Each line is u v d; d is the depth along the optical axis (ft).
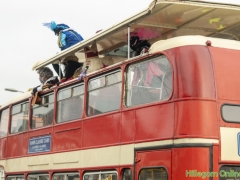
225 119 40.68
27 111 59.62
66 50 53.47
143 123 43.21
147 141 42.57
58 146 52.85
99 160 47.03
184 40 41.88
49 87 55.83
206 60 41.14
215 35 51.01
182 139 40.19
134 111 44.16
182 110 40.52
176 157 40.29
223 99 40.88
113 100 46.52
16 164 60.44
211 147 39.88
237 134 40.81
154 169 41.86
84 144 49.08
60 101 53.67
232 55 42.06
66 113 52.49
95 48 52.16
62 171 51.78
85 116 49.44
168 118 41.32
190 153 39.81
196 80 40.65
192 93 40.50
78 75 53.62
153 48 43.57
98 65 52.11
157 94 42.63
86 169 48.39
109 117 46.57
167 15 46.32
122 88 45.57
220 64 41.45
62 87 53.47
